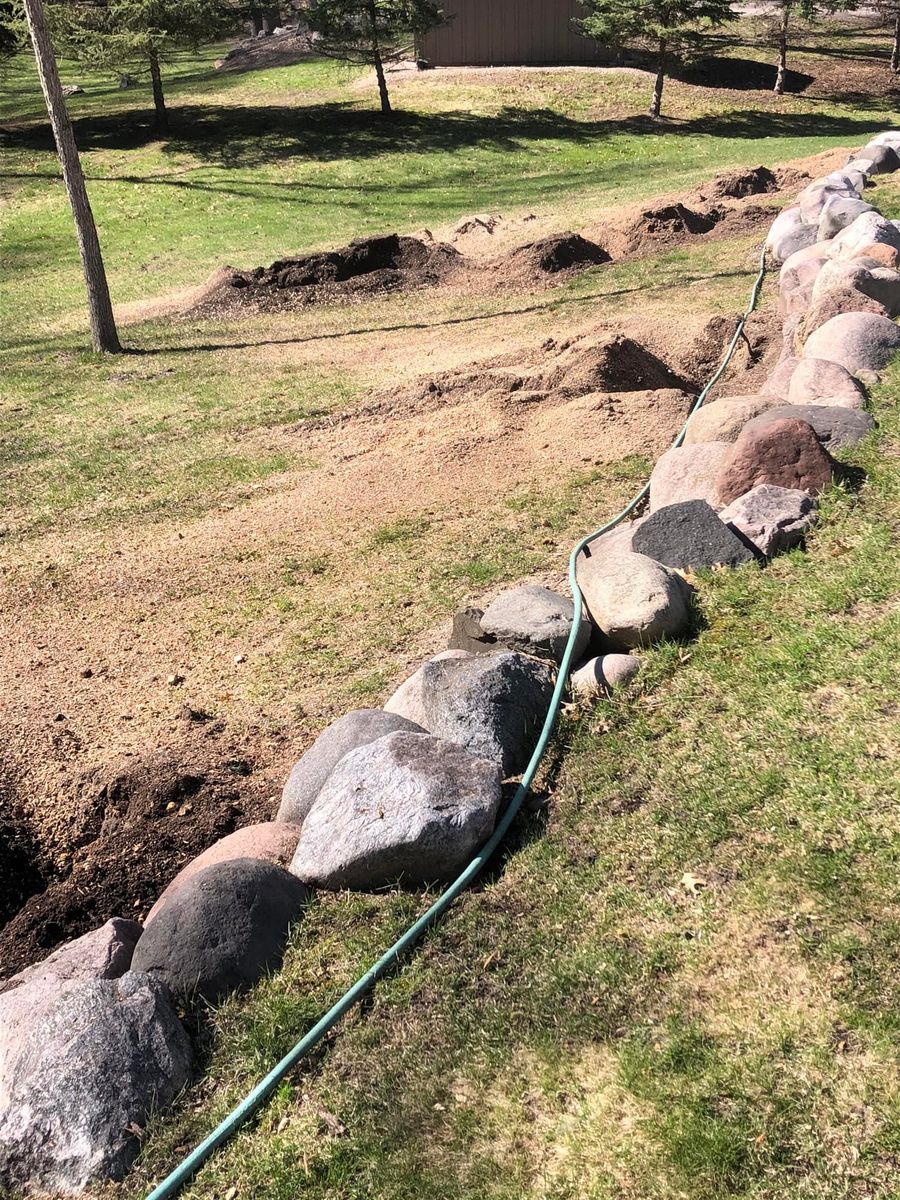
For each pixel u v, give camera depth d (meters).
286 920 3.99
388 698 5.92
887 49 40.94
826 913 3.56
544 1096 3.23
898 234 10.49
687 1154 2.94
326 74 38.53
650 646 5.24
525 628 5.38
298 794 4.70
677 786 4.33
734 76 37.66
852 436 6.54
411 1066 3.40
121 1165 3.21
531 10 37.09
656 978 3.52
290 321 16.97
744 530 5.84
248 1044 3.53
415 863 4.08
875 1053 3.08
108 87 42.34
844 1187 2.79
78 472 10.84
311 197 26.58
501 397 10.38
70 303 20.05
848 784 4.07
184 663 6.88
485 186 26.83
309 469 9.93
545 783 4.57
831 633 4.96
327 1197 3.06
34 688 6.85
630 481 8.04
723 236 17.52
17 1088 3.32
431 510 8.37
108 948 3.93
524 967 3.68
